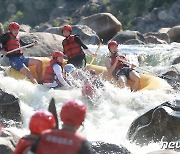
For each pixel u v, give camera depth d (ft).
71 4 490.49
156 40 179.11
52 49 113.80
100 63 114.73
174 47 153.99
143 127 50.93
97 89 63.98
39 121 25.72
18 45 76.18
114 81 75.82
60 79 67.15
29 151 23.29
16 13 557.33
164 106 50.93
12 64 74.90
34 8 554.05
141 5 404.98
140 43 169.07
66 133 23.29
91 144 40.83
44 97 62.69
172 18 362.74
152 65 119.44
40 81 77.97
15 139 41.32
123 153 40.91
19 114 54.54
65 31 79.51
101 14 205.67
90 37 174.70
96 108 62.23
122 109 62.13
